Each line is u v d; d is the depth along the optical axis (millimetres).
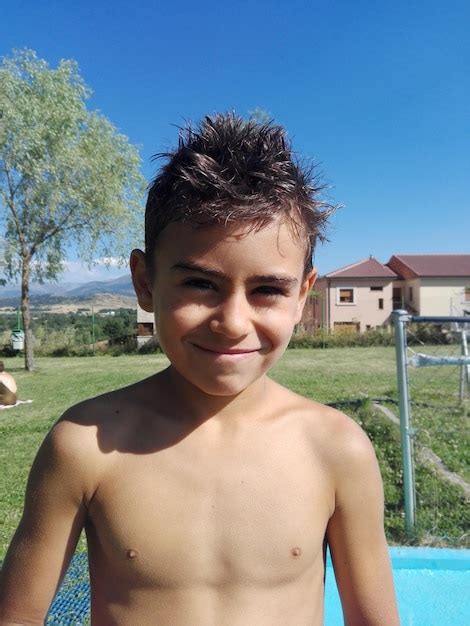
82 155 6395
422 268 13047
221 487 430
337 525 471
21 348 8656
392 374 4949
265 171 405
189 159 410
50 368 6691
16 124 5859
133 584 416
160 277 414
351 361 6348
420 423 2590
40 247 6672
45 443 452
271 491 436
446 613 1291
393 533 1505
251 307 399
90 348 8766
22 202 6367
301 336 8797
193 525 420
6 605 436
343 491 465
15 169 6188
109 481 430
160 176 432
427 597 1339
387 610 477
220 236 383
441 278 12695
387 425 2520
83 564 1051
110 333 9180
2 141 5867
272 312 404
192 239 388
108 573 424
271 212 391
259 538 424
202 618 410
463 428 2496
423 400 3215
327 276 12289
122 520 421
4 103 5840
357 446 473
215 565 417
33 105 5938
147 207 453
